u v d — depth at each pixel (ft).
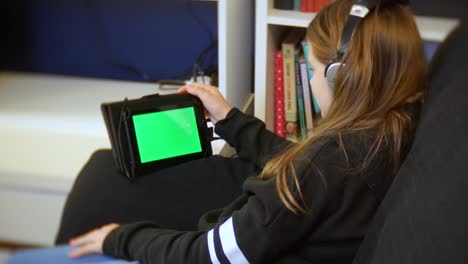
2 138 4.93
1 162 4.84
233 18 4.54
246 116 3.71
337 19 2.74
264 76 4.44
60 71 6.07
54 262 2.66
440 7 4.57
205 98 3.75
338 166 2.35
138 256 2.72
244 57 5.21
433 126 1.91
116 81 5.93
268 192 2.40
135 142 3.44
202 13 5.46
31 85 5.75
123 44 5.79
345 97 2.60
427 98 2.38
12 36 5.97
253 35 5.50
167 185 3.52
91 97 5.47
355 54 2.55
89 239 2.84
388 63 2.56
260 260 2.39
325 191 2.32
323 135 2.52
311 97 4.57
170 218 3.26
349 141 2.40
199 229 2.98
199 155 3.69
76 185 3.54
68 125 4.90
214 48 5.59
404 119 2.47
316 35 2.82
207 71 5.51
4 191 5.05
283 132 4.77
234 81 4.86
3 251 5.08
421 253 1.59
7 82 5.81
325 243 2.43
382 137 2.41
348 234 2.37
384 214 2.12
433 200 1.64
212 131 3.80
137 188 3.49
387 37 2.54
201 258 2.51
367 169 2.35
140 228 2.86
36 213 5.13
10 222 5.24
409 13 2.67
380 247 1.96
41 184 4.91
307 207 2.33
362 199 2.36
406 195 1.91
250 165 3.67
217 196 3.44
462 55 2.03
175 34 5.63
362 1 2.64
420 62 2.60
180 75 5.81
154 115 3.51
